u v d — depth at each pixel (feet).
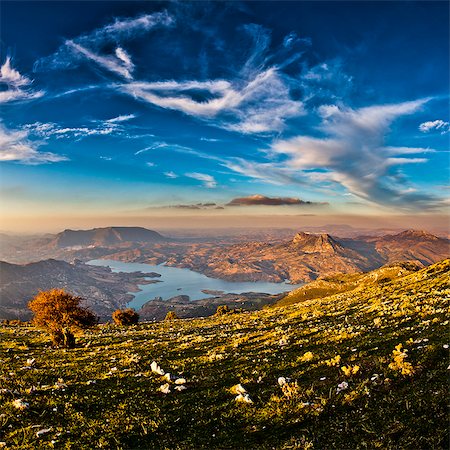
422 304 90.33
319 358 56.75
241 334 98.43
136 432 38.22
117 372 63.21
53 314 114.11
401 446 28.86
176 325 177.17
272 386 47.75
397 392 37.42
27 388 51.78
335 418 35.63
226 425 38.42
